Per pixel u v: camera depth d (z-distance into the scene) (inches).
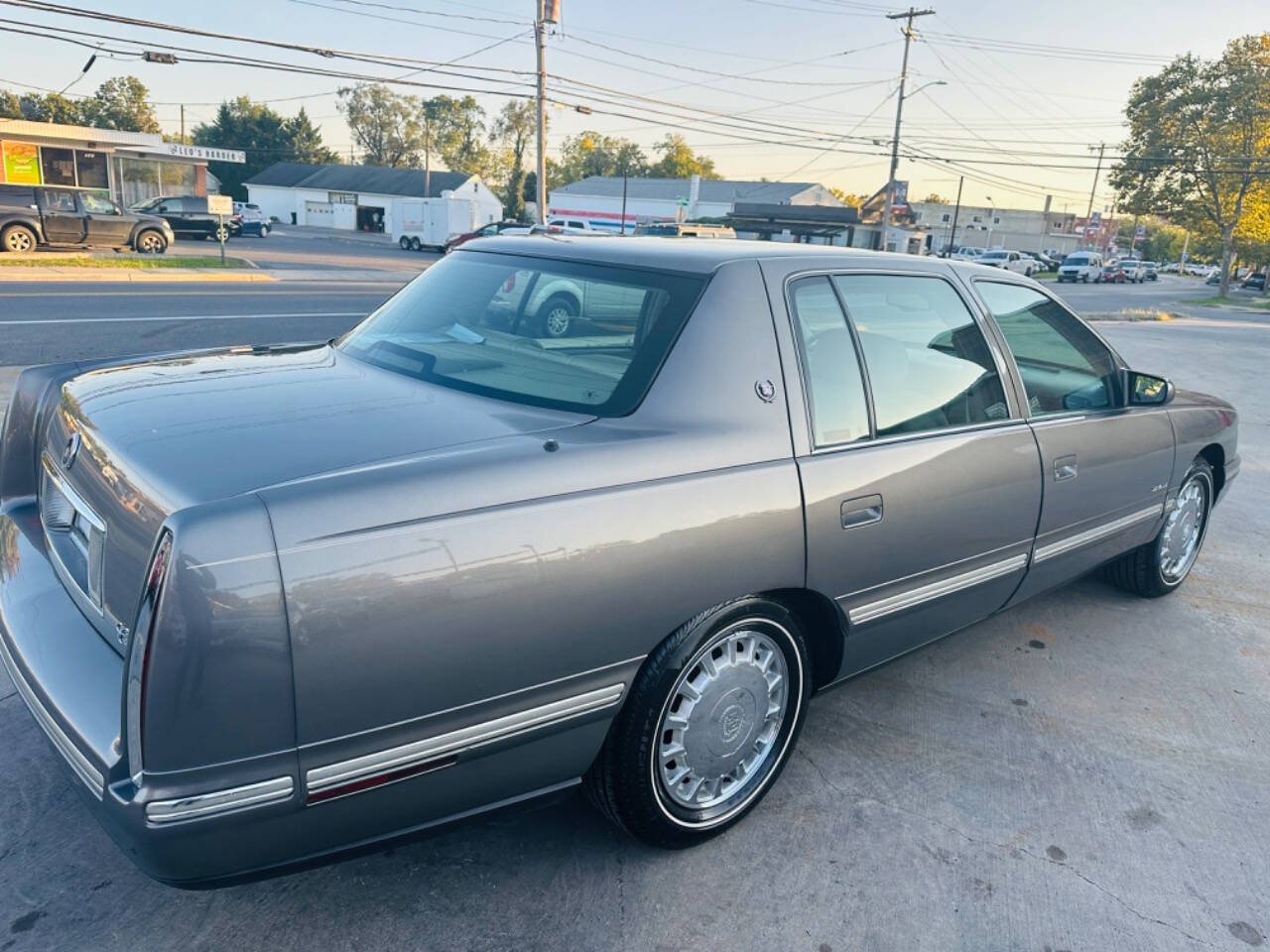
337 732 73.8
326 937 91.7
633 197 2834.6
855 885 103.6
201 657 67.3
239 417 89.8
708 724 102.2
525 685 83.6
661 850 106.8
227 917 93.6
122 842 71.6
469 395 100.4
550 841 107.9
